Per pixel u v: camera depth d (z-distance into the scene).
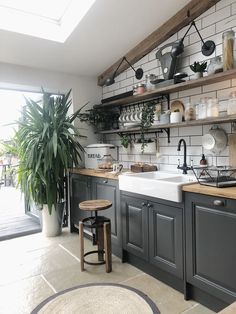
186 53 2.70
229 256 1.70
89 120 3.90
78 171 3.48
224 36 2.12
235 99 2.11
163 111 2.95
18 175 3.52
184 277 2.02
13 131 3.62
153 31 2.93
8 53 3.08
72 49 3.17
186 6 2.54
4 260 2.80
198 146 2.65
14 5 2.60
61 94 3.96
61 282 2.32
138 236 2.48
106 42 3.08
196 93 2.63
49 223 3.53
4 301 2.05
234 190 1.75
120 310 1.90
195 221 1.92
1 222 4.20
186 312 1.88
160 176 2.82
